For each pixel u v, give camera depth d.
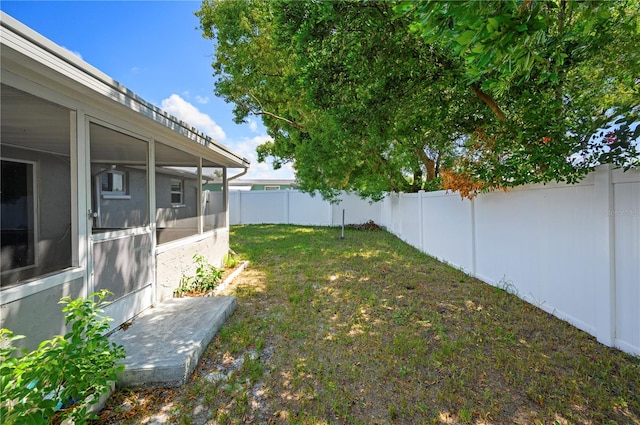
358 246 8.73
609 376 2.35
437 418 2.00
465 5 1.43
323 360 2.72
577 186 3.13
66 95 2.43
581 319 3.12
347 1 3.34
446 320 3.50
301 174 10.52
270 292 4.68
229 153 5.71
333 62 3.96
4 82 1.95
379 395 2.24
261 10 9.20
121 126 3.15
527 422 1.93
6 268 2.17
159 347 2.66
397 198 10.59
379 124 4.41
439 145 5.16
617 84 3.28
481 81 3.53
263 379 2.46
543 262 3.68
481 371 2.49
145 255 3.65
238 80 10.52
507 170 3.66
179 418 2.04
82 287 2.62
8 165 2.55
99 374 1.82
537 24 1.46
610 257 2.76
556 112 3.33
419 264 6.39
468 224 5.48
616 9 2.63
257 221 15.77
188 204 5.31
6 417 1.44
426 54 3.70
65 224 2.55
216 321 3.27
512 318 3.49
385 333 3.23
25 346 2.10
